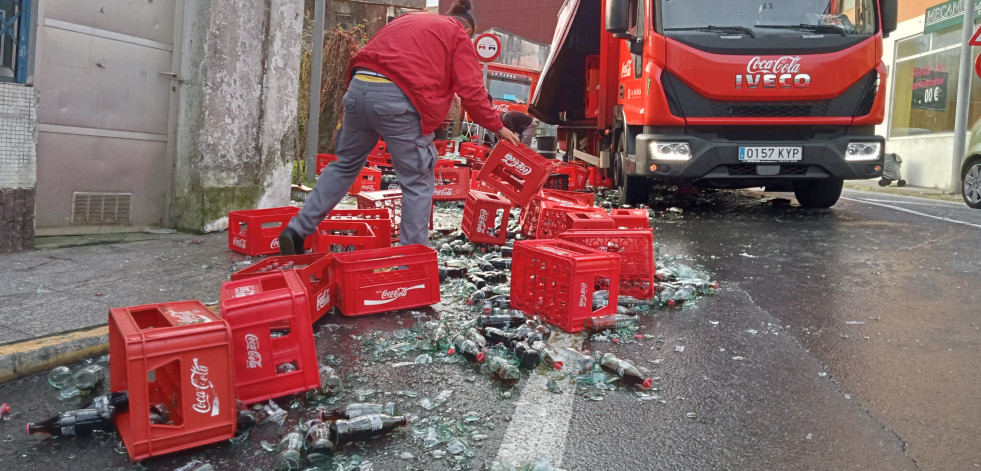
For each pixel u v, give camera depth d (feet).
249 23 22.27
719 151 27.35
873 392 9.86
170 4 20.89
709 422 8.89
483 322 12.17
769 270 18.06
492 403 9.36
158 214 21.50
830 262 19.01
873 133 28.25
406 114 14.39
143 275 15.15
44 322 11.26
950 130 54.49
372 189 32.27
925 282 16.46
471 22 16.31
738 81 26.89
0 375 9.55
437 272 13.70
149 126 20.79
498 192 22.90
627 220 18.34
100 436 8.25
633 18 29.63
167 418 8.50
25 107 16.62
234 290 9.50
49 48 17.88
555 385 9.86
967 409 9.25
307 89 44.50
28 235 17.13
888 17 27.71
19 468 7.49
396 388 9.77
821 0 27.99
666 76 27.32
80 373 9.48
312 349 9.32
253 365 8.98
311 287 12.52
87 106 19.02
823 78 26.89
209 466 7.36
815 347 11.80
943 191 49.08
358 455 7.86
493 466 7.63
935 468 7.73
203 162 21.21
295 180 38.37
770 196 38.40
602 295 13.56
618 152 33.83
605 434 8.52
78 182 19.16
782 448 8.20
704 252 20.54
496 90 75.36
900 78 61.82
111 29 19.33
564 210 18.75
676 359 11.19
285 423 8.64
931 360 11.12
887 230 24.67
